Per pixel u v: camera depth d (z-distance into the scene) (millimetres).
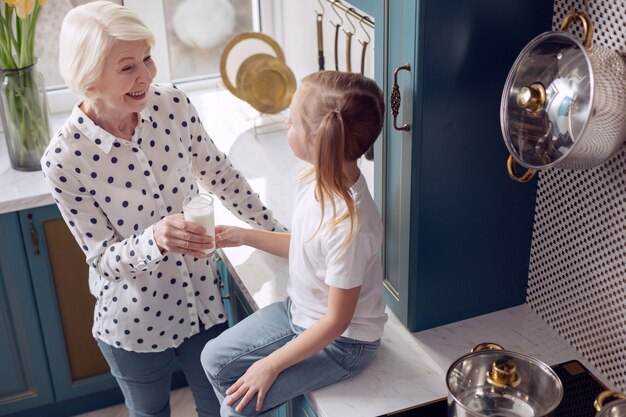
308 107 1649
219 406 2311
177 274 2041
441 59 1687
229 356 1838
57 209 2486
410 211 1836
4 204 2383
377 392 1769
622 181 1625
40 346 2670
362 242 1652
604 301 1763
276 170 2584
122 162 1902
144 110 1922
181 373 2902
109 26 1748
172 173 1989
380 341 1915
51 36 2854
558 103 1479
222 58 2736
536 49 1538
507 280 1992
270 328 1872
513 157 1645
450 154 1791
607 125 1452
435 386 1784
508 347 1900
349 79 1636
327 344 1704
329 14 2555
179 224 1825
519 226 1929
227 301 2426
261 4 3045
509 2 1676
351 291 1669
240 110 2977
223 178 2137
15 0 2195
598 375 1814
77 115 1862
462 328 1976
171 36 3039
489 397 1625
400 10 1700
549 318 1965
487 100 1761
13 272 2523
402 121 1781
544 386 1608
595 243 1747
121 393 2877
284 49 3055
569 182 1780
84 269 2615
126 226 1966
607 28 1568
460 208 1860
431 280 1922
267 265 2166
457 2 1644
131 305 2029
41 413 2809
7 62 2363
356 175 1697
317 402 1745
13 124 2449
